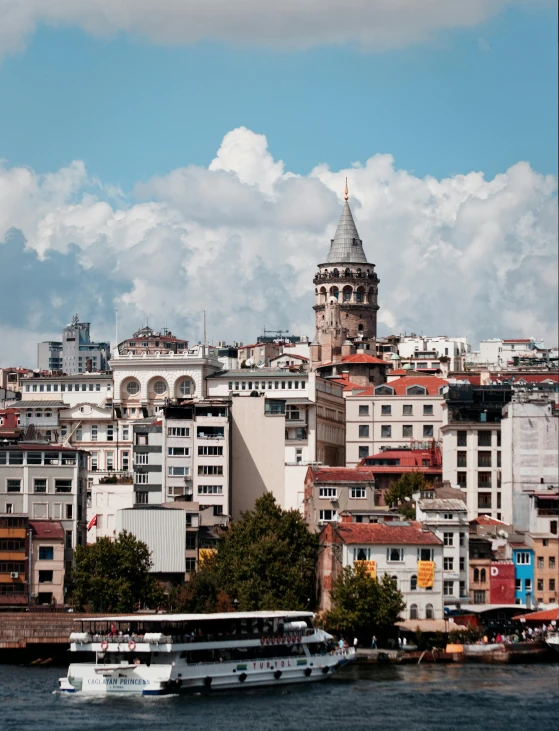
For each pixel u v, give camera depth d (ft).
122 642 640.99
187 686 641.40
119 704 615.98
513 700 623.36
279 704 617.21
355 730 568.41
